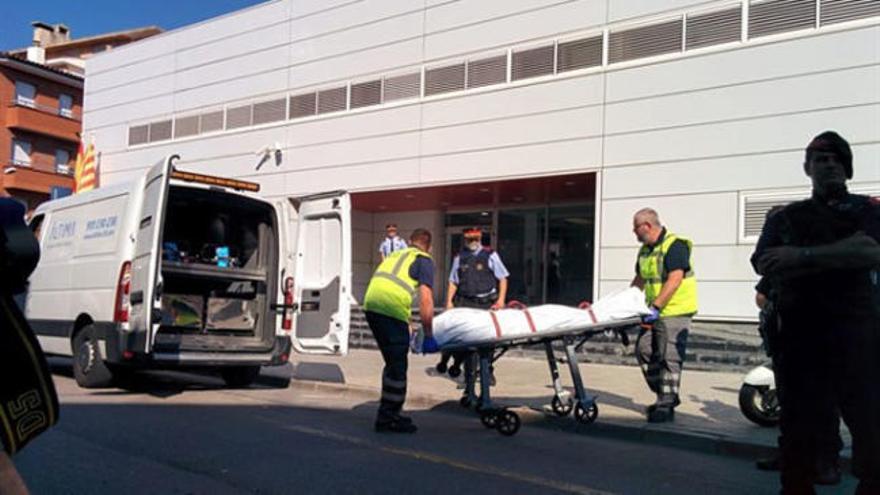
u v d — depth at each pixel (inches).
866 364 137.7
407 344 286.5
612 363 493.7
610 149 553.3
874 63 460.8
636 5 546.6
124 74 884.0
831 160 146.9
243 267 391.9
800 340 144.3
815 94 478.3
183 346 350.3
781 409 153.3
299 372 448.5
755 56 499.2
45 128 1488.7
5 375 88.7
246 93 770.8
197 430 275.9
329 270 380.2
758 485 224.4
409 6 662.5
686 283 294.2
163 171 338.3
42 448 238.2
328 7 716.0
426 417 327.0
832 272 141.3
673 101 529.3
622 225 545.6
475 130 619.5
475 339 275.9
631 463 250.5
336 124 703.1
